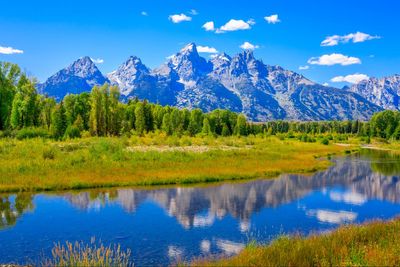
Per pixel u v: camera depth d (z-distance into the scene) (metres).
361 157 75.19
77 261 15.65
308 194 34.38
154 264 16.56
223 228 22.72
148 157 46.22
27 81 81.50
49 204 28.48
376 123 160.00
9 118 81.94
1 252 18.08
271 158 56.03
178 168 43.31
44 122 90.88
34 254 17.75
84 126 99.19
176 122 120.44
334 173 49.09
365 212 27.52
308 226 23.33
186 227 22.86
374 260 11.80
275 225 23.55
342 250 13.26
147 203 29.34
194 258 17.12
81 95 101.25
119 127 96.00
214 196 32.50
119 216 25.36
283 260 12.69
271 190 35.94
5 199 30.00
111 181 36.53
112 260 16.77
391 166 58.06
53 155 43.69
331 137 138.75
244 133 142.25
